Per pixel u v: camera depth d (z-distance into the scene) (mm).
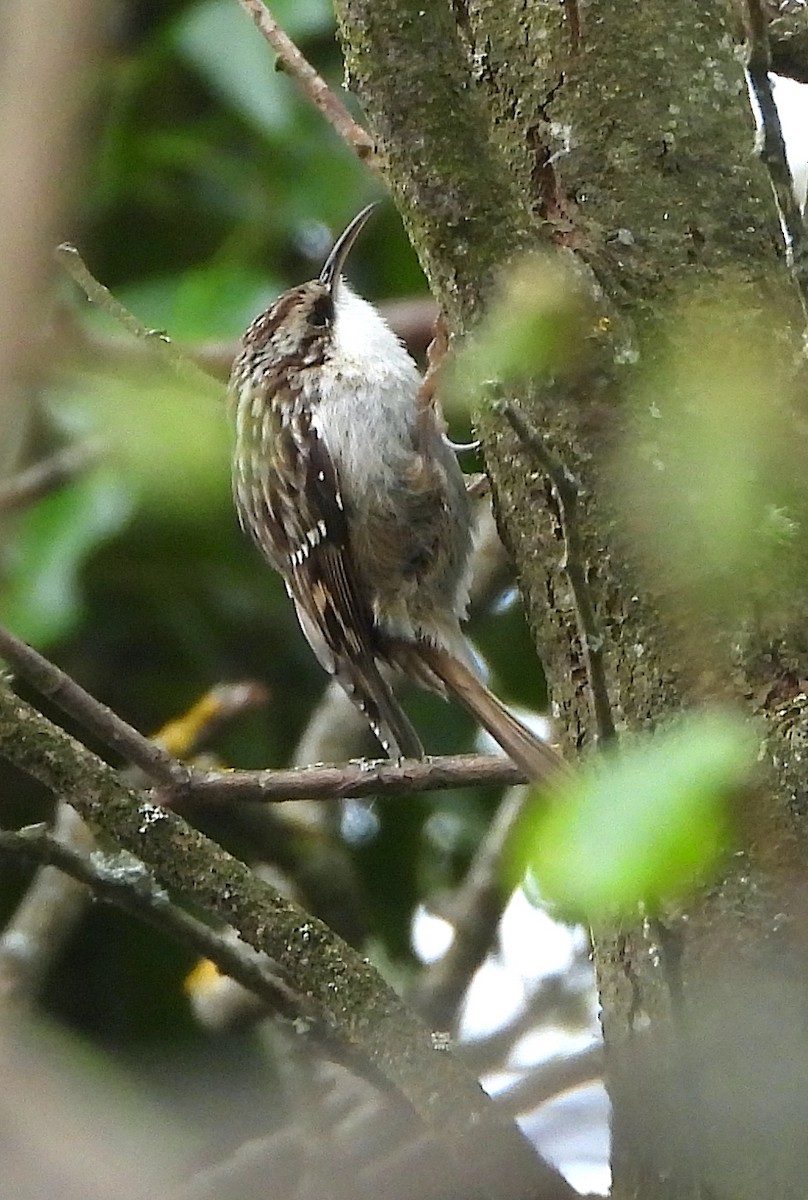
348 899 7906
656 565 3758
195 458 2859
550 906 2307
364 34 3924
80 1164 4320
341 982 4203
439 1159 4145
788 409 3785
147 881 4863
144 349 5398
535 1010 6805
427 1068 4113
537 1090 5520
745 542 3061
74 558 6602
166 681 8281
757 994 3512
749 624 3666
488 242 3814
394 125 3889
